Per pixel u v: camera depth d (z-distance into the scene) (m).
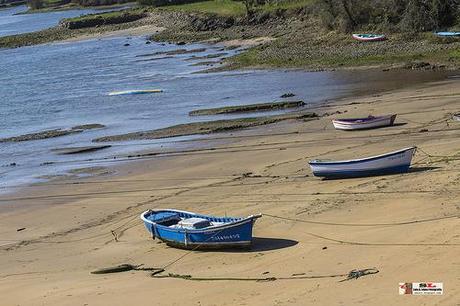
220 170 34.47
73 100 61.16
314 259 20.67
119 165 37.94
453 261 18.23
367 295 16.83
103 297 19.70
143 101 57.69
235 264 21.41
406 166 29.39
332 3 78.75
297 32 85.06
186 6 123.38
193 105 54.00
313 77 61.12
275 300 17.53
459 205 23.61
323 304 16.67
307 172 32.00
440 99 46.47
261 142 39.66
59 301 19.81
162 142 42.38
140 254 23.89
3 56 98.94
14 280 22.53
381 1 75.94
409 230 21.84
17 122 53.72
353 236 22.28
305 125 42.91
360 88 54.22
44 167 39.12
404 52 66.00
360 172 29.69
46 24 146.12
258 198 28.67
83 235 27.11
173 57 83.06
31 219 30.08
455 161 30.17
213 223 24.25
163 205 29.64
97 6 186.12
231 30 96.94
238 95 56.28
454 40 66.81
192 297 18.73
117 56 89.06
